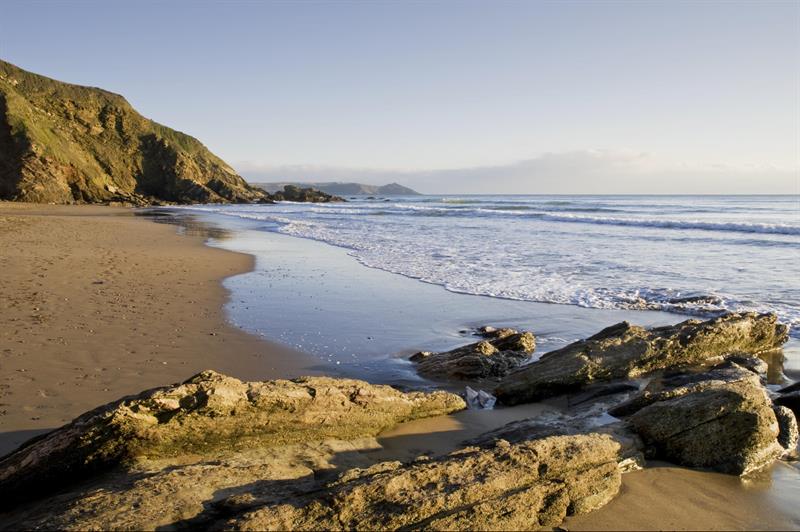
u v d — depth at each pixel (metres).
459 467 4.07
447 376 7.73
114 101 87.81
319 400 5.25
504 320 11.02
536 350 9.06
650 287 13.97
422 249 22.41
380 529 3.56
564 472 4.27
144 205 74.25
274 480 4.18
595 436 4.79
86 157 78.69
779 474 4.87
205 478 3.99
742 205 70.12
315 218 46.34
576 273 16.19
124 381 6.90
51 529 3.32
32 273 13.93
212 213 54.72
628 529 3.95
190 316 10.67
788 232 28.50
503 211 52.81
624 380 7.34
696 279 15.10
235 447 4.90
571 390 7.18
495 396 7.09
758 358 8.20
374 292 13.63
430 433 5.82
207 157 103.75
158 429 4.54
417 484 3.88
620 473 4.55
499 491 3.96
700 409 5.01
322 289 13.96
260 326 10.27
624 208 60.72
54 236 23.88
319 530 3.46
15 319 9.45
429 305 12.26
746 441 4.88
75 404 6.05
